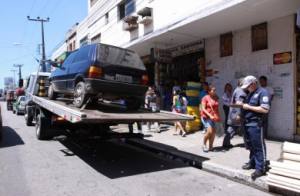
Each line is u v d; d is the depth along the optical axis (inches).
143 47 663.8
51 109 384.8
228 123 375.2
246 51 472.7
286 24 414.9
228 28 481.4
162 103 660.7
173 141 436.5
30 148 407.5
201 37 546.0
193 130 510.9
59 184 264.1
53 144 437.1
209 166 307.7
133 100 378.6
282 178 236.8
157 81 676.7
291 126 409.4
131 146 439.2
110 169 313.0
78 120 274.5
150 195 239.9
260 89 261.3
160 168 319.6
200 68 557.6
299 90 405.1
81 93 355.6
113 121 286.7
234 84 493.0
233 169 287.3
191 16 446.0
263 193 246.1
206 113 361.4
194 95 510.6
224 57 512.1
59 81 430.0
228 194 243.1
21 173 294.5
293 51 406.9
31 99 576.1
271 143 392.8
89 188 254.7
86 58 360.8
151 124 555.5
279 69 423.8
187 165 332.8
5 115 1003.3
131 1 738.2
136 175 292.8
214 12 400.5
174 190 251.6
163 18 592.1
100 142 439.5
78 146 425.1
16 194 240.5
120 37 795.4
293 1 361.4
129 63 367.2
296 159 234.8
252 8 385.1
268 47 438.3
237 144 396.8
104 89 347.3
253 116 263.0
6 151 389.1
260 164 262.1
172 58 644.7
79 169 310.5
